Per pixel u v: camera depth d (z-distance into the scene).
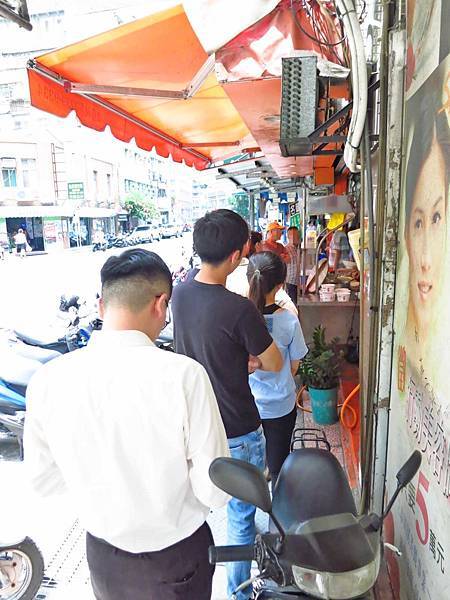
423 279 1.53
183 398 1.18
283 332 2.48
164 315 1.33
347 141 2.20
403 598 1.82
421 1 1.56
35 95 2.85
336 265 5.12
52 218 32.44
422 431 1.55
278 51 2.12
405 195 1.83
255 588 1.52
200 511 1.34
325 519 1.22
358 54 1.88
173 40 2.68
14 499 3.16
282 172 7.26
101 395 1.19
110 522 1.24
